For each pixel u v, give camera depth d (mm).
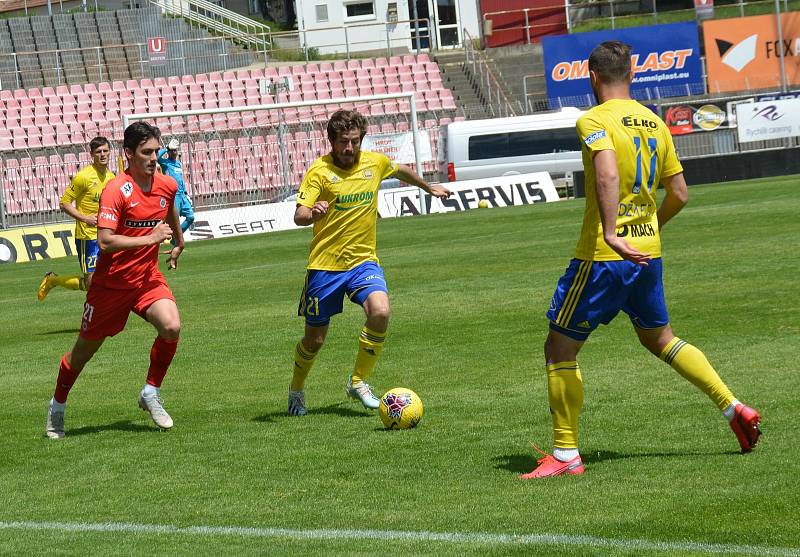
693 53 69000
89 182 21047
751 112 58656
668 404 11984
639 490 8797
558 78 69625
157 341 12500
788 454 9539
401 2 84438
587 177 9469
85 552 8086
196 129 67062
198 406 13930
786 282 20438
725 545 7336
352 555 7629
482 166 58125
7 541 8492
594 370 14156
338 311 13023
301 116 68750
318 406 13516
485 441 10938
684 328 16719
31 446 12148
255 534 8305
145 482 10195
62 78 76125
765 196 41125
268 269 32344
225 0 87312
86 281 21516
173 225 13438
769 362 13750
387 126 68062
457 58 77375
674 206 9953
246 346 18688
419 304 21844
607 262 9359
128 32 77750
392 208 52062
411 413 11719
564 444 9531
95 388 15773
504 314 19734
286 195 54344
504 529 8039
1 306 28500
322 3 84250
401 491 9289
